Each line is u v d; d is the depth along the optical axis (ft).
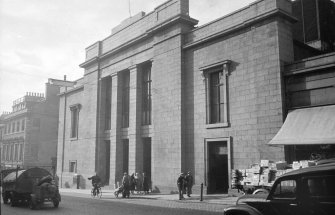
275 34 61.72
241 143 65.46
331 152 53.06
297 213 20.43
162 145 82.43
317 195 19.71
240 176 56.75
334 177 19.17
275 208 21.67
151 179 85.56
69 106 134.92
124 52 102.99
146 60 93.20
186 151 77.30
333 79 54.08
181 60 79.82
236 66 68.28
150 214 45.37
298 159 56.90
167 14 85.51
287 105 59.62
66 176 128.16
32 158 173.88
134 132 94.73
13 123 197.57
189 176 69.15
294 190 20.88
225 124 68.64
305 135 52.21
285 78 60.54
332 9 88.63
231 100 68.59
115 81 106.22
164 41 85.46
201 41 75.51
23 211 51.75
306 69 57.06
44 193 54.95
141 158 94.02
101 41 116.06
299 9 87.30
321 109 54.49
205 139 73.10
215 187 71.51
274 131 59.93
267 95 61.82
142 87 97.66
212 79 74.74
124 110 104.83
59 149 137.90
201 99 75.15
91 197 78.02
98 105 112.68
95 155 109.60
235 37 69.15
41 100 185.37
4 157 203.10
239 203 23.95
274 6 62.34
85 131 118.73
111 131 105.50
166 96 82.99
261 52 63.72
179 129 77.97
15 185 59.11
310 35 83.87
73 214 46.85
